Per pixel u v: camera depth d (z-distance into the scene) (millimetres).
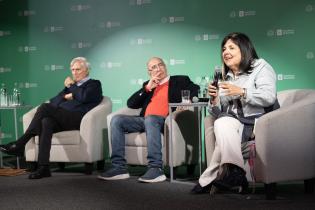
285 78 4121
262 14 4191
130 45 4789
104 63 4926
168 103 3777
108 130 3912
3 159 5184
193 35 4492
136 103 4020
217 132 2805
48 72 5219
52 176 3961
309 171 2854
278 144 2721
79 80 4383
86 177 3867
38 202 2904
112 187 3357
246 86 2926
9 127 5457
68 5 5082
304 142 2820
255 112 2926
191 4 4488
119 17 4832
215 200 2787
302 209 2484
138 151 3705
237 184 2781
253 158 2773
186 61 4527
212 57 4414
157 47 4656
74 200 2930
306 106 2820
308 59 4047
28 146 4137
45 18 5207
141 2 4715
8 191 3316
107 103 4270
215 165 2916
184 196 2953
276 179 2727
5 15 5383
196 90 3797
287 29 4102
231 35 3004
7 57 5395
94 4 4953
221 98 3078
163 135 3646
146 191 3164
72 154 3998
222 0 4348
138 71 4766
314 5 4004
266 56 4180
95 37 4957
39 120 3963
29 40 5293
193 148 3809
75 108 4176
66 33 5105
